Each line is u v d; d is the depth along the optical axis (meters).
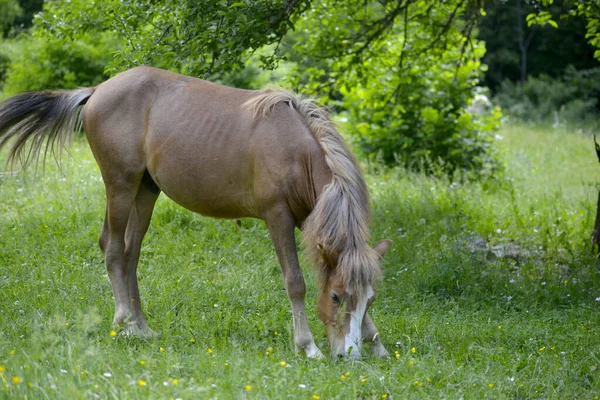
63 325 6.11
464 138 16.36
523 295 9.12
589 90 35.91
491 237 11.31
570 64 37.34
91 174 12.87
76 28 10.44
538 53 39.28
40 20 10.69
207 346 6.82
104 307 7.74
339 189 6.39
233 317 7.68
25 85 18.47
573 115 33.16
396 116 16.33
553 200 13.52
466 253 9.97
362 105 15.68
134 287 7.54
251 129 6.74
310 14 12.80
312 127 6.75
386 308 8.45
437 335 7.43
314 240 6.39
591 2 11.04
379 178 14.64
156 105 7.23
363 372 6.12
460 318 8.24
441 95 16.36
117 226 7.40
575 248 11.02
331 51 12.88
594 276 9.68
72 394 4.65
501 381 6.12
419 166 15.99
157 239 9.98
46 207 10.96
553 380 6.38
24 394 4.80
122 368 5.71
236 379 5.45
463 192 13.66
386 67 15.12
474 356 6.97
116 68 9.41
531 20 11.66
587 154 22.19
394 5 13.41
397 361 6.53
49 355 5.52
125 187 7.35
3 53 22.95
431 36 13.55
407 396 5.70
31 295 7.96
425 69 15.34
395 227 11.17
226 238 10.14
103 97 7.35
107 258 7.43
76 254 9.54
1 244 9.67
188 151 6.95
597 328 7.89
